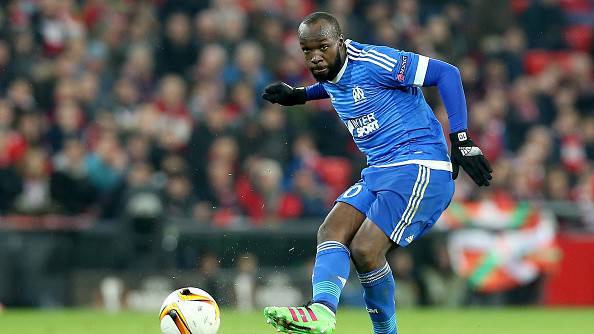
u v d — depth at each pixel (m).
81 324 33.72
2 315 37.41
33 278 40.91
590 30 65.62
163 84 48.78
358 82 20.03
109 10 52.62
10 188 42.97
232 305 42.16
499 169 49.34
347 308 44.00
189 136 47.12
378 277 19.81
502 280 45.50
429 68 19.92
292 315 18.00
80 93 47.41
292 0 55.56
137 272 41.56
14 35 48.69
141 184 42.69
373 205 19.83
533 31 62.94
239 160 46.53
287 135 48.50
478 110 54.69
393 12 57.91
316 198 45.84
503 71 58.59
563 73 61.06
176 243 41.97
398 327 33.59
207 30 52.66
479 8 60.00
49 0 50.38
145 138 46.16
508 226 45.78
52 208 42.44
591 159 56.03
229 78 51.03
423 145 20.19
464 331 32.56
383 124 20.19
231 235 42.53
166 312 20.73
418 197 19.91
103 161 43.59
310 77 53.16
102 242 41.53
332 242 19.58
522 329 33.66
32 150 43.62
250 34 53.62
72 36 50.44
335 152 49.97
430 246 44.81
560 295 46.12
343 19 55.56
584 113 60.84
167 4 55.19
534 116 57.19
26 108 45.72
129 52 51.25
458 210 45.38
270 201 44.81
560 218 46.72
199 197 45.94
